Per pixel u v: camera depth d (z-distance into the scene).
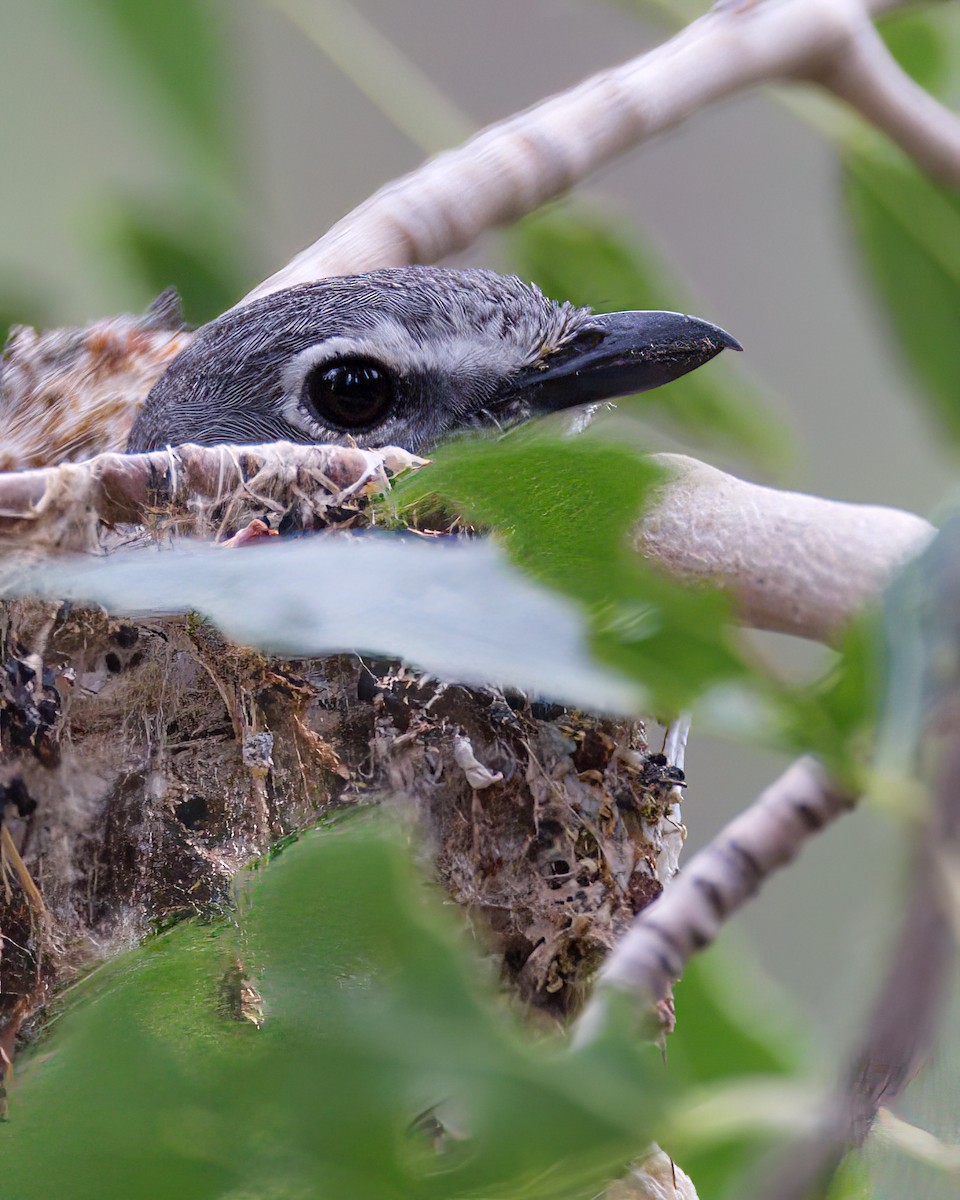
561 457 1.01
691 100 1.37
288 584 1.16
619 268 1.39
